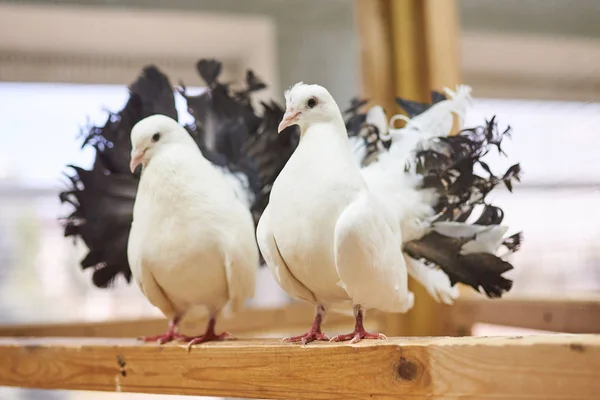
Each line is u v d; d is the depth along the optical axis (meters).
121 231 0.94
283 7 1.55
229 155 0.92
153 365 0.81
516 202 1.57
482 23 1.64
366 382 0.65
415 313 1.12
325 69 1.56
